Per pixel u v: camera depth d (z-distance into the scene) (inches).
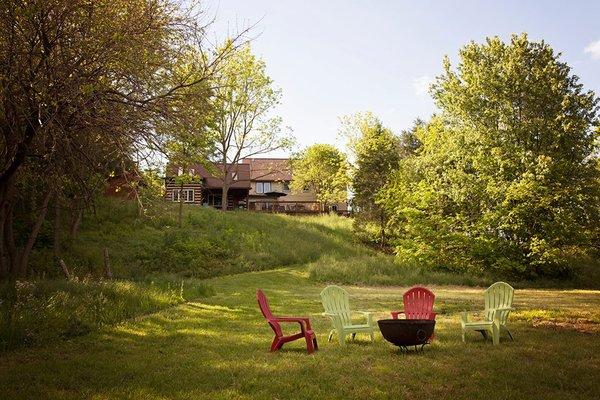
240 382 256.8
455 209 1279.5
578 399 228.7
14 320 351.9
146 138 387.5
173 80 401.4
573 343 358.9
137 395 231.9
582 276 1167.6
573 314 513.3
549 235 1120.2
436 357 316.8
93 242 1011.9
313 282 962.1
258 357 318.0
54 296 430.0
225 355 323.9
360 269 1055.6
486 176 1188.5
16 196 650.2
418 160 1437.0
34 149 425.7
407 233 1380.4
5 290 437.1
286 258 1197.7
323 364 297.6
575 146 1154.0
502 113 1201.4
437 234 1159.6
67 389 243.9
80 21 372.5
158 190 570.6
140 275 815.7
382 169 1610.5
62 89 358.0
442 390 242.5
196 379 262.1
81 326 390.0
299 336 342.3
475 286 1011.9
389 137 1704.0
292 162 2031.3
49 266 767.1
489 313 396.2
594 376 267.7
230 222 1402.6
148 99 387.9
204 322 454.3
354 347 355.6
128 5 385.7
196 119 403.2
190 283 700.7
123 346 343.6
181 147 418.3
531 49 1223.5
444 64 1326.3
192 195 2135.8
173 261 999.6
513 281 1107.3
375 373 275.4
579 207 1137.4
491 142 1186.6
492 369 283.4
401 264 1141.7
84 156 405.4
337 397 231.9
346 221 1779.0
